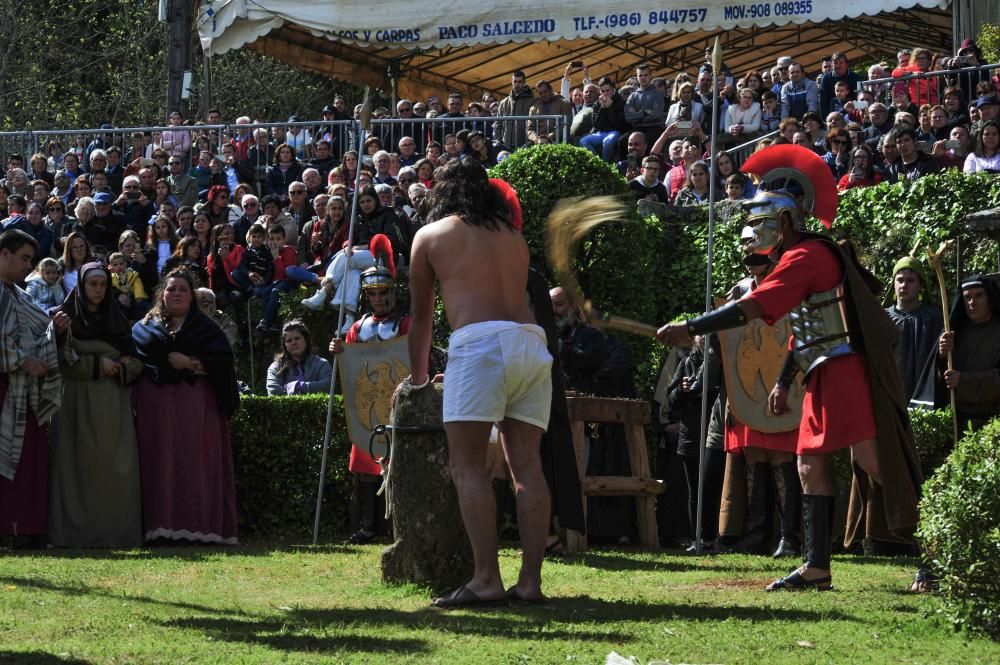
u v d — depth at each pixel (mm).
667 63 24641
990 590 5469
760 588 7121
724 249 14773
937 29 22922
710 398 10570
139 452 10164
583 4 18859
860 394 6762
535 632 5398
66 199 19484
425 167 17312
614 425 10562
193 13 23500
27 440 9758
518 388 6164
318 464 11273
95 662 4738
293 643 5148
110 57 35562
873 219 14180
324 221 16031
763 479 9836
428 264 6301
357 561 8664
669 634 5383
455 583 6996
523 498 6273
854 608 6191
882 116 16062
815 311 6832
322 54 22734
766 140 15914
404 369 10320
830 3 17781
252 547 9930
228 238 15969
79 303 10047
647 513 10234
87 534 9898
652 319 14195
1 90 33969
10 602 6348
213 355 10328
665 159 17469
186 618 5852
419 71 24250
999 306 8641
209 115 21125
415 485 7027
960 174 13719
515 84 19484
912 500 6672
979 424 8641
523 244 6363
